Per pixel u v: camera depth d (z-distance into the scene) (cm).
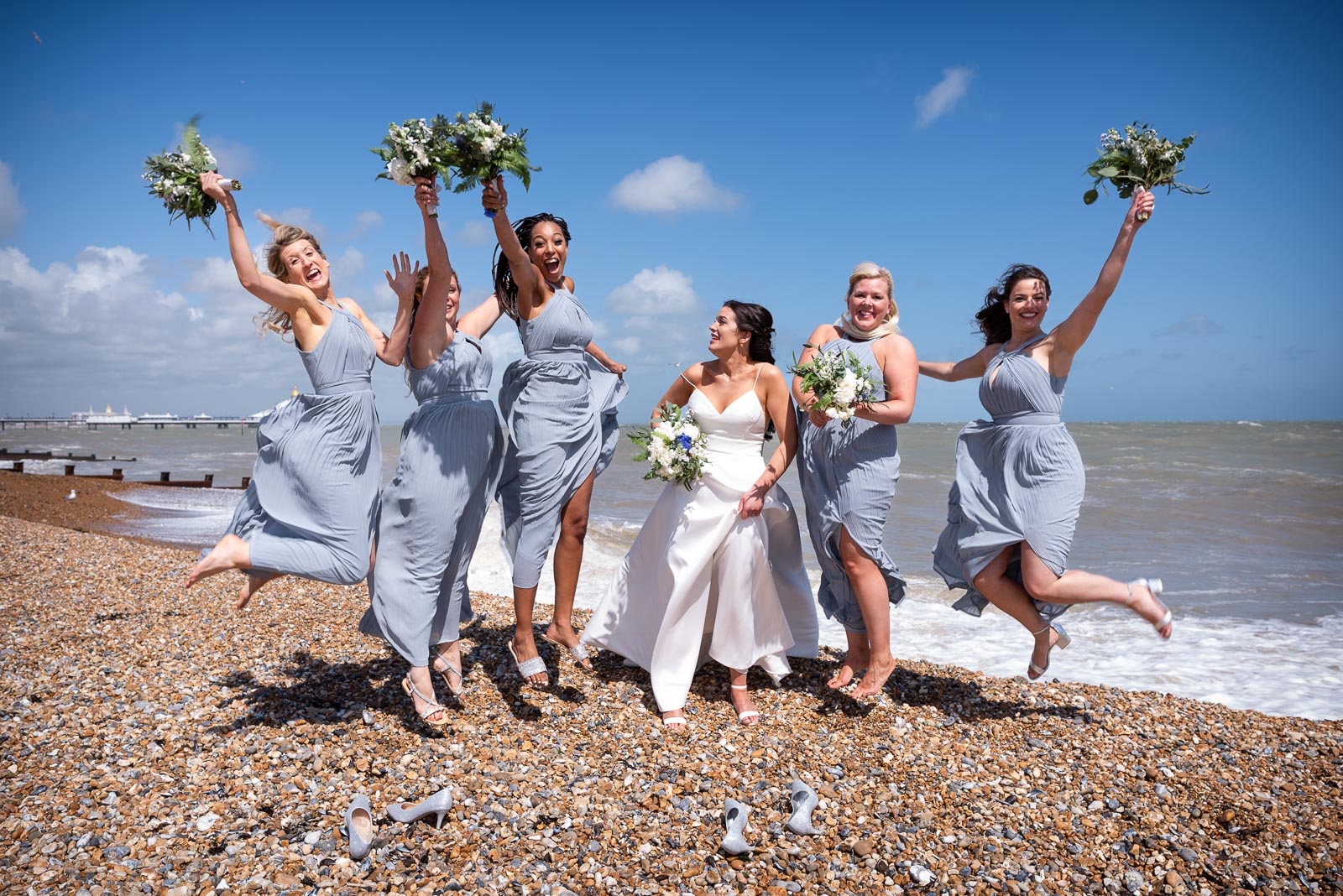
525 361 459
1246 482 2100
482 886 282
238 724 412
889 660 463
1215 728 460
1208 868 314
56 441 8019
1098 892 299
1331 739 446
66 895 262
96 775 349
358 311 439
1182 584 959
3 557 898
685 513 459
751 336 469
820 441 467
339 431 396
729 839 310
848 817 347
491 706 455
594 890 285
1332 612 816
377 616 409
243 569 383
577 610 710
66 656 523
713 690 497
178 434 12612
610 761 392
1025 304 444
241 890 272
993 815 354
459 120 395
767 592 472
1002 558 455
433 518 404
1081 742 434
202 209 378
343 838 305
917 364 461
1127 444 3950
